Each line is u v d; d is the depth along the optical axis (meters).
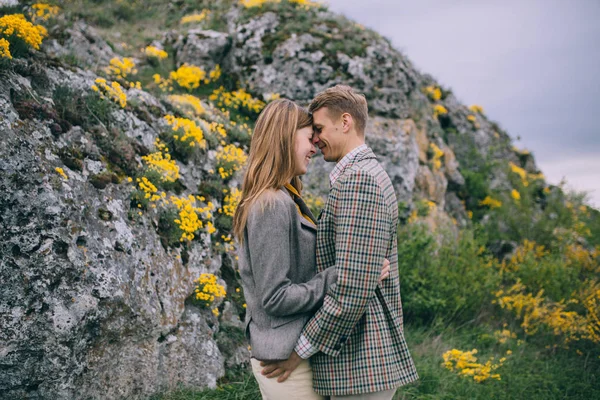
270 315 1.90
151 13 10.43
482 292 5.84
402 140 7.49
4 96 2.98
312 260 2.00
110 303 2.86
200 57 7.73
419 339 5.04
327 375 1.89
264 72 7.52
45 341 2.61
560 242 8.73
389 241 2.04
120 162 3.59
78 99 3.67
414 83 8.88
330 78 7.48
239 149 5.27
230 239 4.30
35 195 2.79
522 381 4.22
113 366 2.91
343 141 2.09
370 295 1.77
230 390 3.27
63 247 2.79
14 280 2.61
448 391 3.88
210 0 10.62
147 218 3.50
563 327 5.23
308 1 8.80
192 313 3.51
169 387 3.14
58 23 5.93
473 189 9.97
